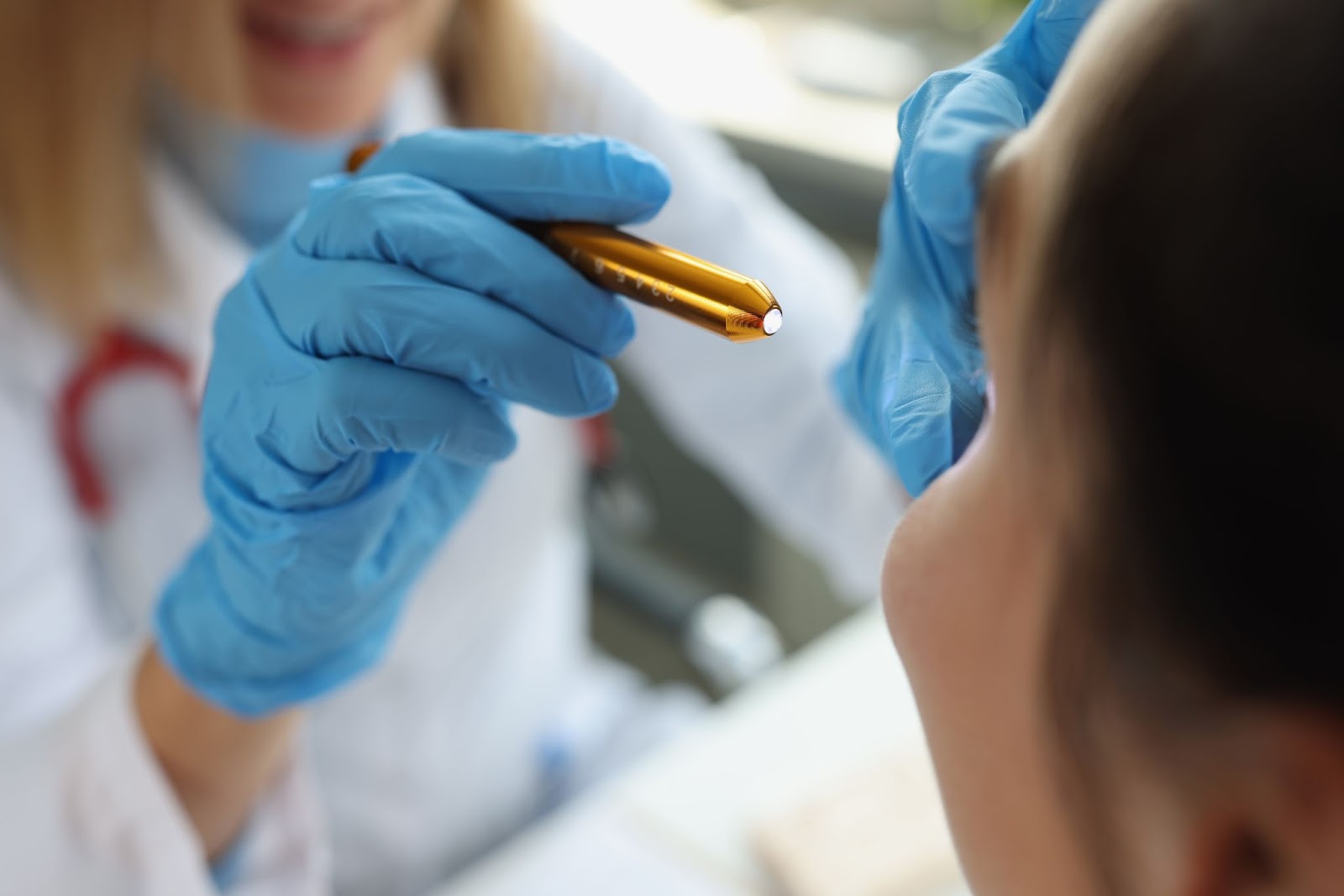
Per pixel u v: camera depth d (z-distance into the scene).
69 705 0.62
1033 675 0.33
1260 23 0.27
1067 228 0.31
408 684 0.79
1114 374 0.29
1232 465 0.27
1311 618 0.27
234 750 0.58
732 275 0.41
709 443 0.92
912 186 0.38
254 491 0.51
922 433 0.39
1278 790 0.28
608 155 0.46
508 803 0.89
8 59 0.68
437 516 0.54
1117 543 0.30
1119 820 0.32
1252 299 0.27
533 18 0.83
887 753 0.67
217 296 0.73
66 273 0.70
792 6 1.39
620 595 0.95
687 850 0.65
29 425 0.72
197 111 0.72
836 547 0.90
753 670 0.91
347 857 0.82
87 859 0.58
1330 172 0.26
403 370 0.46
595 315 0.46
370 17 0.71
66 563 0.72
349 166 0.53
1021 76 0.37
